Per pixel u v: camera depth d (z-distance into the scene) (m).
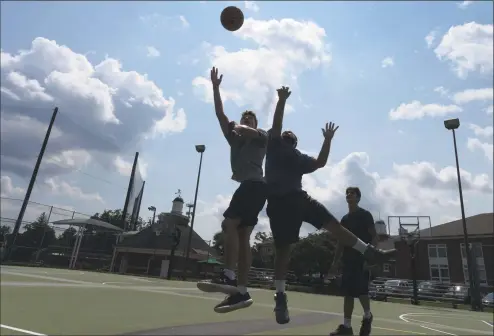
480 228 40.03
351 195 6.07
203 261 36.53
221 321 6.70
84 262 31.80
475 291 20.47
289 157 3.70
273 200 3.56
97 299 8.55
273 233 3.53
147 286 14.50
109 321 5.77
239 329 5.94
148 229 37.75
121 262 33.12
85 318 5.86
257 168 3.35
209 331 5.51
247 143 3.40
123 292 10.67
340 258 6.23
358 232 5.94
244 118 3.61
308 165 3.77
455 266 39.06
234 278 2.99
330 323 7.75
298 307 11.42
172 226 35.75
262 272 32.06
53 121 28.94
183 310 7.92
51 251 27.89
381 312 12.22
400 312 12.79
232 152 3.45
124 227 40.81
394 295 26.31
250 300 3.09
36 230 27.03
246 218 3.18
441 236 40.50
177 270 35.47
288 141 3.85
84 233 32.22
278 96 3.70
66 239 29.52
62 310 6.45
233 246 3.04
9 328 4.67
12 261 25.00
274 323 6.88
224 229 3.13
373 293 25.45
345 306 6.06
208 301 10.38
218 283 2.91
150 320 6.21
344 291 6.07
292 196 3.53
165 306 8.42
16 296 7.74
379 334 6.65
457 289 24.97
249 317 7.53
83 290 10.22
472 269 20.92
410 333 7.05
